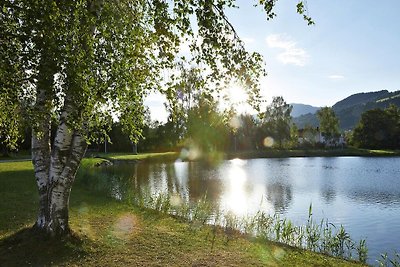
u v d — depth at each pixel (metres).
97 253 9.00
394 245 15.20
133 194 20.81
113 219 13.54
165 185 32.94
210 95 8.23
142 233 11.53
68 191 9.38
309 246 13.29
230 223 15.38
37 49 5.34
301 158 82.69
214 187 32.16
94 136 7.26
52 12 5.24
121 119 7.56
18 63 5.60
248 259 9.79
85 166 40.97
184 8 6.50
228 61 8.25
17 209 14.15
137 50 7.20
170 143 85.44
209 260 9.34
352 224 18.95
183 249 10.15
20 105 6.52
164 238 11.13
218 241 11.65
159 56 7.61
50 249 8.74
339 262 11.03
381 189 32.34
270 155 87.62
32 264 8.05
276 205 24.03
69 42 5.58
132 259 8.87
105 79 6.18
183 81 7.72
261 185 34.31
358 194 29.30
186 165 57.97
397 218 20.33
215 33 7.80
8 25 5.60
